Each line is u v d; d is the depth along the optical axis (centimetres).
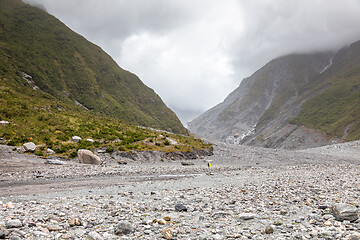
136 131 5744
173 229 743
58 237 636
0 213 866
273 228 746
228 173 2848
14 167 2414
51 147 3544
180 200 1249
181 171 2984
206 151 5275
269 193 1418
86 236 658
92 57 19088
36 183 1834
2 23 15225
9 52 12731
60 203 1144
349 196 1285
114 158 3659
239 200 1239
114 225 786
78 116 5972
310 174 2608
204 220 868
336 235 659
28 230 679
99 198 1301
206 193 1453
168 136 5894
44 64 14112
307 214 940
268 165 4459
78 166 2794
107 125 5591
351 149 8600
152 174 2653
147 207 1065
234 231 732
